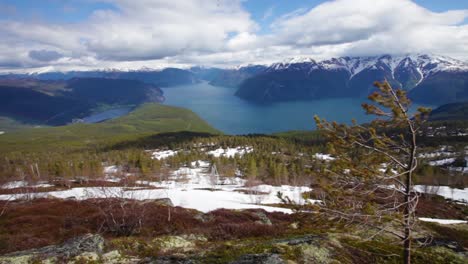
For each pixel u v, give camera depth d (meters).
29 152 197.75
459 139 144.50
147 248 16.64
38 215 27.31
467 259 15.16
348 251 14.39
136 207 26.69
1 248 18.20
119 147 198.75
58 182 68.69
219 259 13.23
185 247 17.39
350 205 9.99
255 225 23.11
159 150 183.88
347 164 9.77
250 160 93.94
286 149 142.62
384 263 13.82
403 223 9.61
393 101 9.20
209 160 129.00
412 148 9.41
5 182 63.56
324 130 10.34
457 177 84.75
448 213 49.41
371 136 9.62
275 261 12.38
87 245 15.81
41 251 15.45
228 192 63.56
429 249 15.85
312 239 15.69
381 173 9.56
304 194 10.62
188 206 43.78
